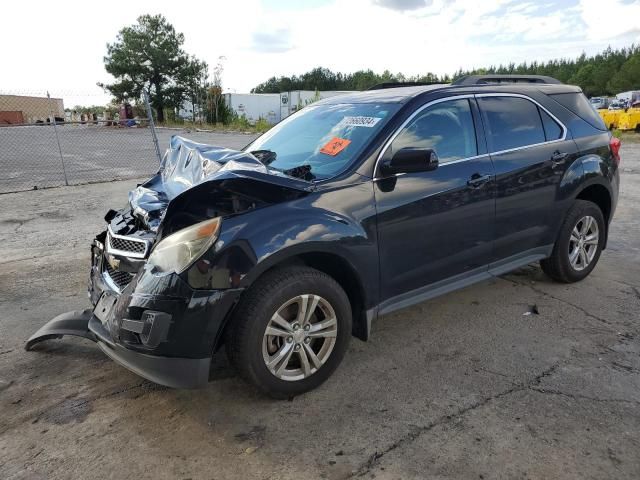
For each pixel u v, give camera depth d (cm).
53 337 359
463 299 454
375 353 363
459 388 317
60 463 259
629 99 4759
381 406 300
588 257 484
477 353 360
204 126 3947
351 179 321
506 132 409
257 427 284
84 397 317
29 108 4372
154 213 307
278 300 287
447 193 357
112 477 249
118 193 1005
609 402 297
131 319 275
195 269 267
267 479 245
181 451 266
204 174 307
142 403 309
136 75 5238
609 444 262
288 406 303
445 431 276
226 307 272
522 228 417
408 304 357
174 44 5294
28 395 319
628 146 1811
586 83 10744
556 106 454
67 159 1659
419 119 361
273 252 279
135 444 272
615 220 734
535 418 284
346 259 310
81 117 4562
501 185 391
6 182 1170
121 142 2345
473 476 242
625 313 418
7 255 609
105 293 310
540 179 419
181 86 5384
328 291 305
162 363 272
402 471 247
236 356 286
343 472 248
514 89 431
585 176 453
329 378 331
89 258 593
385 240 330
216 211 294
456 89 391
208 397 313
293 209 295
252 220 282
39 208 872
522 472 244
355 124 365
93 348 379
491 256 402
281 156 374
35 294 485
